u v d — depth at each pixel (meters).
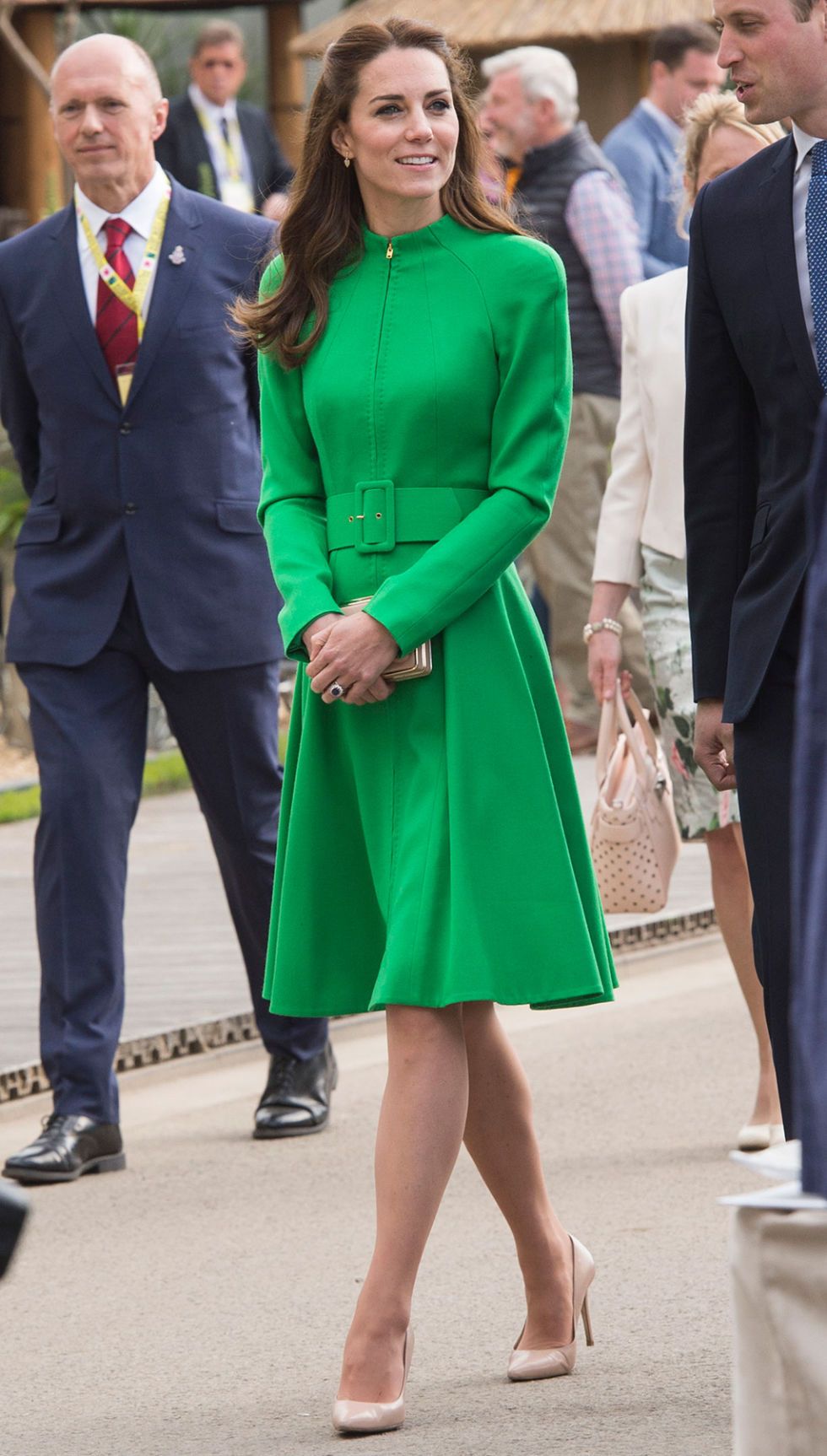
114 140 17.55
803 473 11.23
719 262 11.44
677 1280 14.09
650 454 17.88
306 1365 12.95
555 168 31.58
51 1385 12.85
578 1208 15.83
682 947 24.50
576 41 51.03
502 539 11.83
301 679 12.30
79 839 17.62
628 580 17.88
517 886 11.75
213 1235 15.78
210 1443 11.66
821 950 6.93
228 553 17.88
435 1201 11.62
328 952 12.32
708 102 17.31
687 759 17.30
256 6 55.59
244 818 18.17
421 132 11.88
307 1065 18.61
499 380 12.01
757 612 11.43
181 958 24.08
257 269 17.39
